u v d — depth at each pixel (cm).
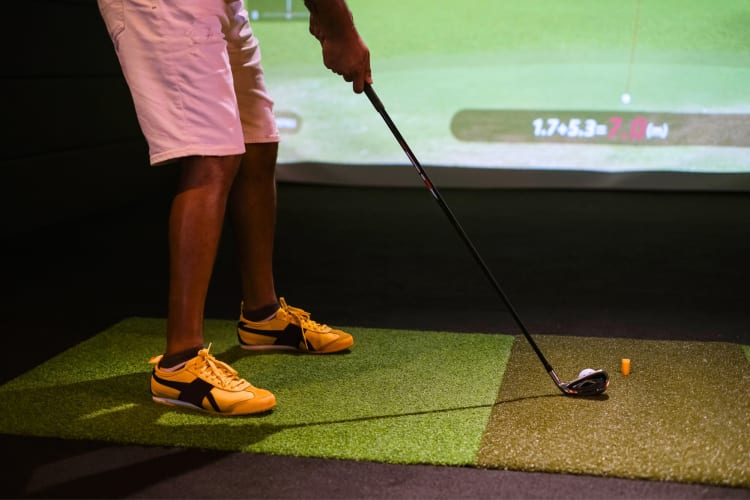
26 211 390
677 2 492
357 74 193
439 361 212
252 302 221
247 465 155
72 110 423
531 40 508
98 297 285
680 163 510
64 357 217
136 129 489
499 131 522
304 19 526
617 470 151
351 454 158
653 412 175
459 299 280
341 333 220
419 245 368
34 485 149
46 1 399
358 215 440
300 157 543
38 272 321
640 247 361
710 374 199
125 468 155
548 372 187
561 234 389
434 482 148
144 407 183
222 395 177
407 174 534
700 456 155
